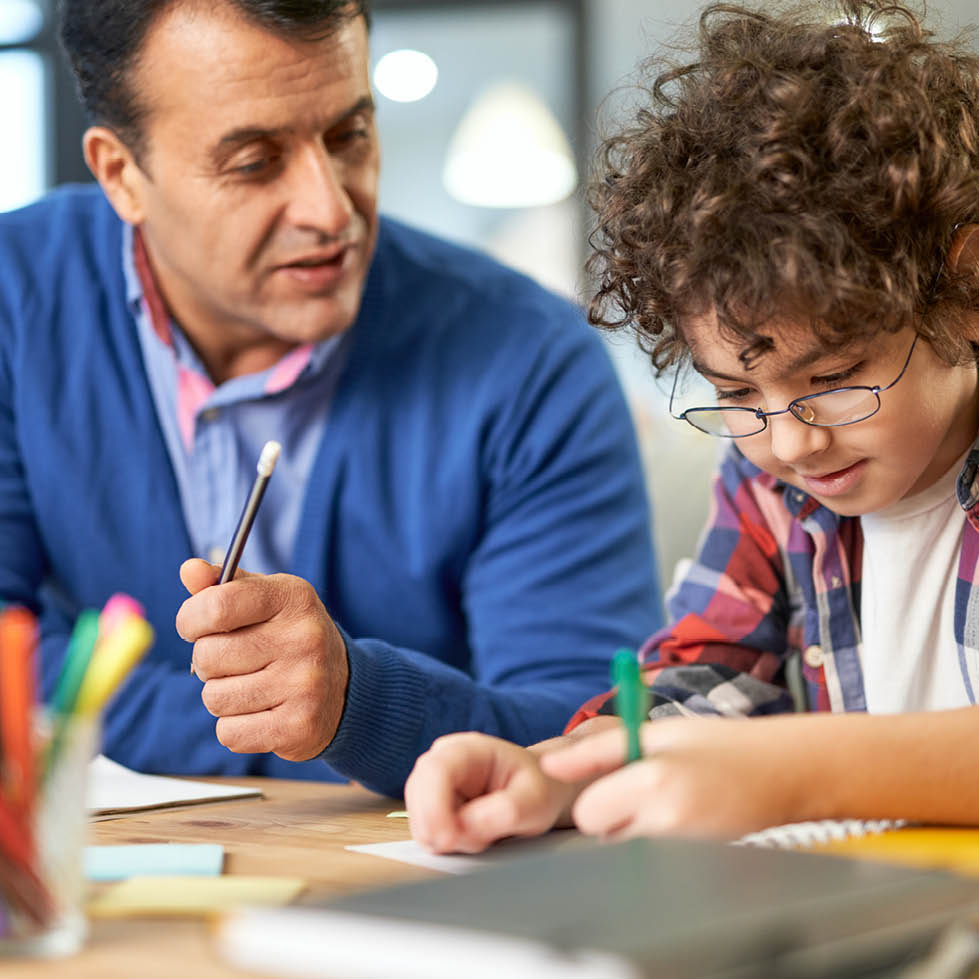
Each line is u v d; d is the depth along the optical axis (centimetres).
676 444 216
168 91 126
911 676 113
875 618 115
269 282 133
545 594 144
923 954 45
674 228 96
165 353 154
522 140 422
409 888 48
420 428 151
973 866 60
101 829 86
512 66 429
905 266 91
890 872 50
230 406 152
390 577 152
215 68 123
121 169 141
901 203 91
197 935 53
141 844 79
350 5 127
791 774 68
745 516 122
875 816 70
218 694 103
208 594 101
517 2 425
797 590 121
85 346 157
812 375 91
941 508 111
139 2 124
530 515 149
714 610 119
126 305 157
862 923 44
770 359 89
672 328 101
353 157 134
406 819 91
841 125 93
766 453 99
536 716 122
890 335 91
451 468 150
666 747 70
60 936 49
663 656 118
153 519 154
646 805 64
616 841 59
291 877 68
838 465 96
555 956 38
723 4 121
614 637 141
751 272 87
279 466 154
